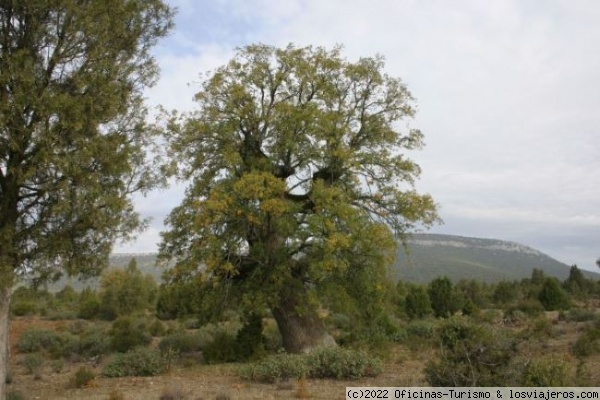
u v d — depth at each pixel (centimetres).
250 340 1945
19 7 1128
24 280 1188
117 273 4553
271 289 1773
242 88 1900
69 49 1182
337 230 1708
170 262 1952
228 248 1761
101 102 1156
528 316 3022
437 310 3569
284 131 1898
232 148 1909
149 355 1664
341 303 1756
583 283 5678
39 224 1135
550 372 889
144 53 1339
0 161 1096
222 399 1101
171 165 1859
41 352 2452
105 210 1163
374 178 2047
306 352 1608
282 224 1697
